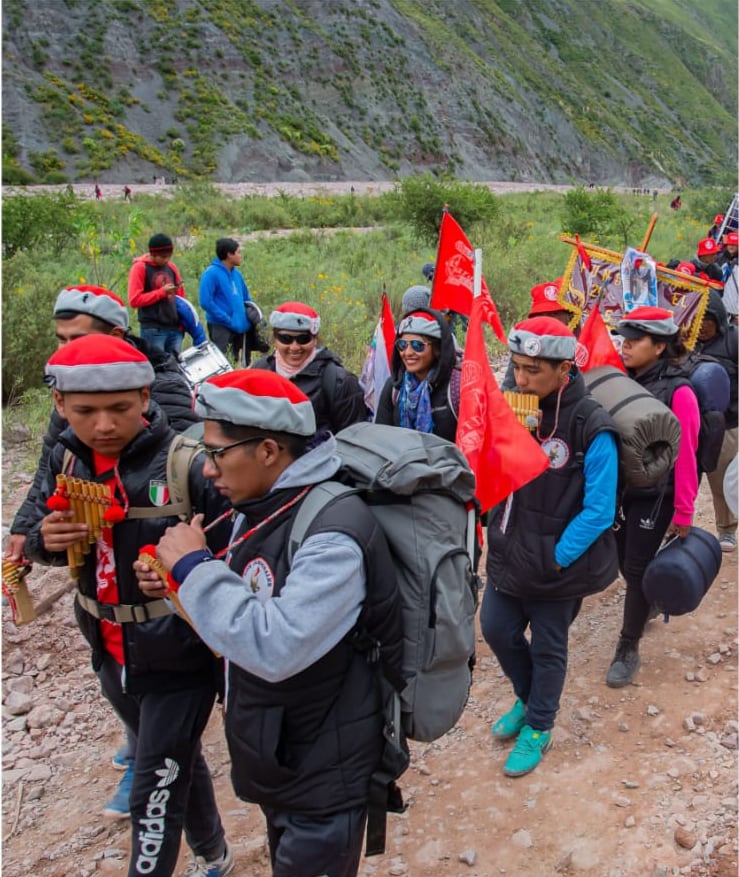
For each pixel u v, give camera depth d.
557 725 3.93
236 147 75.12
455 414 4.07
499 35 132.50
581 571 3.37
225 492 2.19
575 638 4.69
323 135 84.50
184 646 2.56
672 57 183.75
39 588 5.01
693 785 3.48
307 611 1.99
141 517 2.51
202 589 2.03
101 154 67.56
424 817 3.43
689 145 151.62
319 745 2.19
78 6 81.62
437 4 124.44
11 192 22.47
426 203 23.42
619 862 3.13
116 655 2.76
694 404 3.80
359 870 3.18
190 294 13.62
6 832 3.40
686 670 4.29
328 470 2.22
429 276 8.43
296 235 24.73
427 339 4.06
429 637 2.25
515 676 3.73
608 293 5.32
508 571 3.43
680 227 26.95
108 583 2.59
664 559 3.79
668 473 3.69
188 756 2.66
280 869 2.25
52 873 3.19
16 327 8.70
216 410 2.10
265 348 8.98
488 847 3.26
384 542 2.18
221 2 93.69
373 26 104.38
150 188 54.53
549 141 115.56
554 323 3.23
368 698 2.22
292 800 2.20
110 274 12.95
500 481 3.23
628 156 128.00
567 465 3.31
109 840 3.36
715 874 3.02
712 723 3.85
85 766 3.78
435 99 102.00
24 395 8.38
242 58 87.94
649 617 4.39
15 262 12.98
